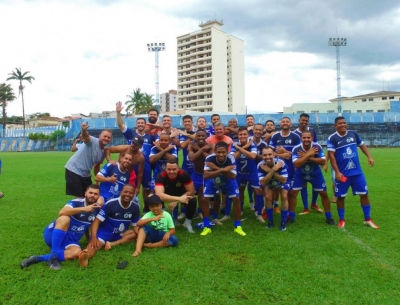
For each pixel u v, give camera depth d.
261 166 5.68
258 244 4.76
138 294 3.28
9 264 4.04
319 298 3.17
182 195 5.60
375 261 4.02
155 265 3.99
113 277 3.66
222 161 5.27
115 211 4.72
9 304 3.12
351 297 3.19
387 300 3.12
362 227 5.59
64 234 4.21
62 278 3.65
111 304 3.11
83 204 4.52
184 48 94.38
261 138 7.33
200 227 5.86
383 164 16.55
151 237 4.73
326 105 57.94
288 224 5.95
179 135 7.37
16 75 55.06
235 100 93.94
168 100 128.12
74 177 5.50
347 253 4.32
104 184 5.36
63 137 51.12
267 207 5.75
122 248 4.63
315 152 5.75
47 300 3.19
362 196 5.73
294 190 6.02
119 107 6.75
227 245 4.74
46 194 9.15
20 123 86.88
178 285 3.47
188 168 7.09
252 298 3.19
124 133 6.87
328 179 11.95
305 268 3.85
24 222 6.10
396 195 8.35
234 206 5.44
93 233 4.55
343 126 5.82
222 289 3.38
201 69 91.88
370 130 44.34
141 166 5.86
